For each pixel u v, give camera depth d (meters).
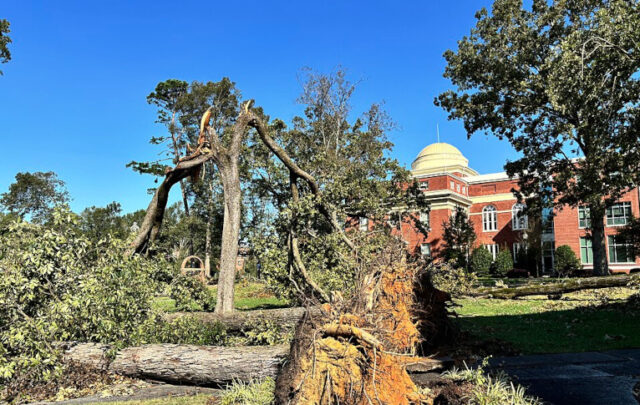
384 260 6.17
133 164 38.12
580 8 22.50
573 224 42.97
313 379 4.19
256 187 16.30
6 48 22.08
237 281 24.50
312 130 31.39
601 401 5.60
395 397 4.43
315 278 10.81
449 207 45.91
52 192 54.78
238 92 42.41
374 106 31.97
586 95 16.52
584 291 17.80
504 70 24.06
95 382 6.61
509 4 23.95
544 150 27.52
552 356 8.08
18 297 6.96
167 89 41.47
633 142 17.05
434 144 57.28
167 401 5.87
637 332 10.15
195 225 37.22
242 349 6.62
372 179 15.97
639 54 14.75
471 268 41.66
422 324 7.34
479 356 7.96
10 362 6.26
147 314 8.25
